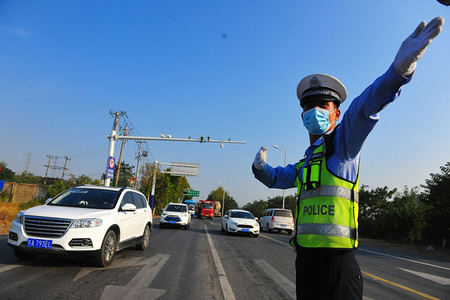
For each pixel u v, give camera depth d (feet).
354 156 5.30
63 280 17.11
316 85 6.34
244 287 18.07
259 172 7.35
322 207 5.49
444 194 57.26
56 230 19.38
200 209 159.33
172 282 18.20
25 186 132.87
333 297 5.29
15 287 15.31
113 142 66.64
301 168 6.52
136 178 127.03
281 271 23.40
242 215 57.77
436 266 32.17
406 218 71.00
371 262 31.89
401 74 4.09
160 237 41.86
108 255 21.49
